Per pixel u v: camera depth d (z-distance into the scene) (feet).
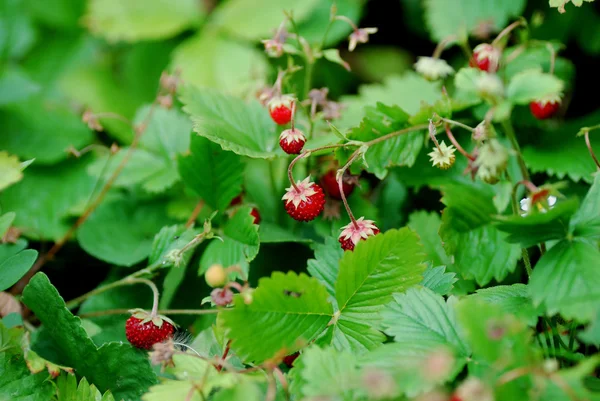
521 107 2.03
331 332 1.78
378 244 1.76
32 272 2.06
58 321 1.84
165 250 1.94
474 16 2.22
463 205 1.90
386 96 2.12
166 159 2.10
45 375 1.82
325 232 1.98
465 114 2.03
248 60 2.32
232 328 1.73
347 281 1.77
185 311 1.84
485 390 1.61
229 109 1.98
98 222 2.08
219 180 1.98
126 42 2.47
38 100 2.33
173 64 2.34
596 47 2.21
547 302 1.70
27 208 2.14
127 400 1.84
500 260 1.89
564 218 1.72
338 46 2.42
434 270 1.84
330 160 1.98
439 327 1.74
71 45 2.46
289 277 1.74
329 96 2.37
